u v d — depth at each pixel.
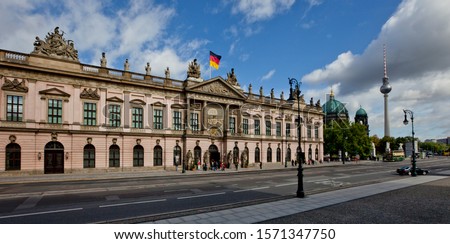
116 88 46.69
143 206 17.02
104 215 14.66
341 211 15.34
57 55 42.06
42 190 23.66
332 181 32.09
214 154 58.38
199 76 56.31
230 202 18.56
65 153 41.38
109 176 37.72
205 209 15.52
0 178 34.16
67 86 42.41
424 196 20.41
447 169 53.44
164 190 24.02
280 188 25.72
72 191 22.91
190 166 51.41
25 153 38.47
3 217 14.16
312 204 17.12
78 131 42.34
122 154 46.28
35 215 14.60
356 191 22.66
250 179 34.19
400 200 18.70
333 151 95.38
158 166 49.97
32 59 39.88
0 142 36.81
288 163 73.19
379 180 32.09
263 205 16.77
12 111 38.03
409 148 83.06
